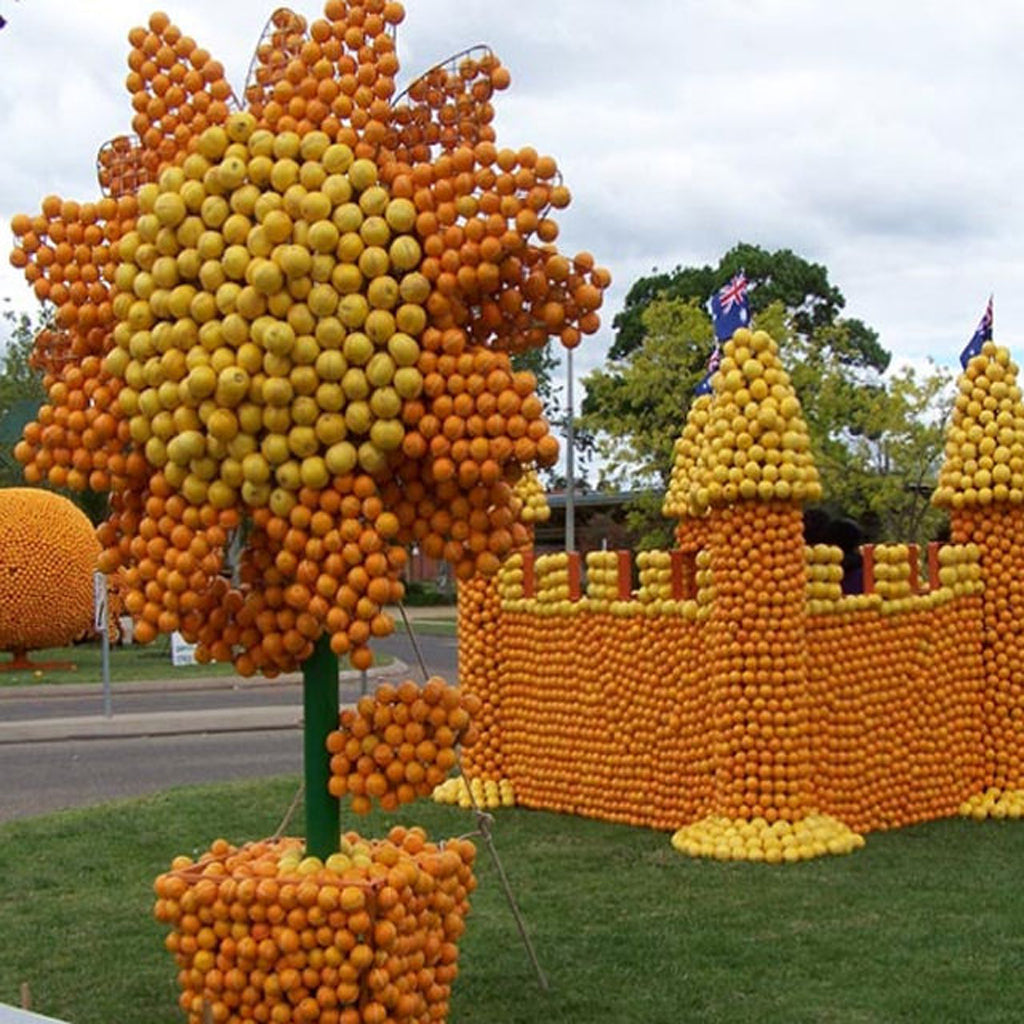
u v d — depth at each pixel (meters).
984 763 11.01
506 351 5.48
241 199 5.11
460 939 7.72
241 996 5.31
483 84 5.38
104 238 5.46
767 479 9.46
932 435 32.97
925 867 9.21
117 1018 6.68
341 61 5.29
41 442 5.53
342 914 5.20
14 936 8.08
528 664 11.45
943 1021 6.27
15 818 12.64
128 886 9.34
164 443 5.19
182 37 5.46
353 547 5.07
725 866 9.30
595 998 6.71
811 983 6.84
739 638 9.62
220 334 5.05
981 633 11.05
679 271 47.53
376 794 5.43
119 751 16.97
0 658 29.94
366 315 5.05
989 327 11.18
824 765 10.01
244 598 5.43
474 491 5.23
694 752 10.21
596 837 10.31
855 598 10.24
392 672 26.42
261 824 11.34
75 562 26.00
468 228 5.09
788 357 34.16
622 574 10.79
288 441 5.06
